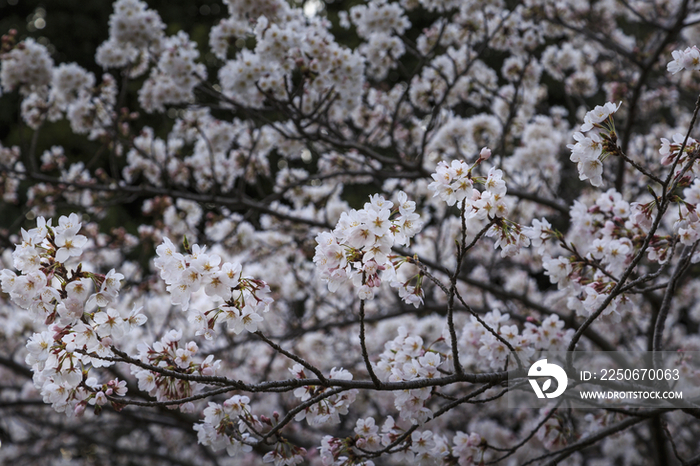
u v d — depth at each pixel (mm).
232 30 4516
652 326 4527
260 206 4965
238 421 2307
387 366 2506
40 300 1858
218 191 6141
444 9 4824
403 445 2498
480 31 5172
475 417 6355
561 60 5973
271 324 6410
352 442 2434
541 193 6125
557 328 2883
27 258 1857
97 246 5789
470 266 6535
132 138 5746
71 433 6043
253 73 4051
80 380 1941
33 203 5434
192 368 2221
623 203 3053
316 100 4570
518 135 5840
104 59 4895
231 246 5625
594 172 2018
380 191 7059
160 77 4945
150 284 5559
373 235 1824
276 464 2330
